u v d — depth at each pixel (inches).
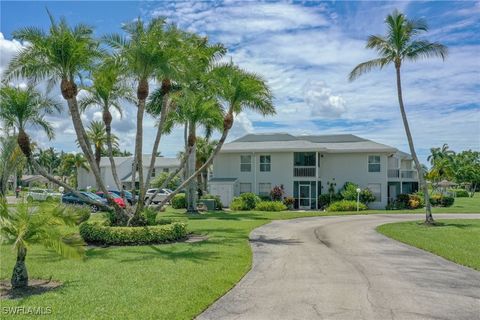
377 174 1595.7
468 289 352.8
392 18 959.6
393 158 1829.5
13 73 607.5
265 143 1654.8
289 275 403.5
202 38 935.0
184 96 770.2
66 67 602.2
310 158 1589.6
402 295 331.3
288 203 1524.4
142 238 600.1
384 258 504.4
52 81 639.1
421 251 562.3
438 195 1765.5
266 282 373.4
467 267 451.2
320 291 341.7
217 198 1456.7
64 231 732.0
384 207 1579.7
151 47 617.6
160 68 639.8
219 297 322.0
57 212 348.2
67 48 582.6
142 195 663.1
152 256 490.9
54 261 450.3
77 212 369.1
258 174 1616.6
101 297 309.0
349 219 1077.8
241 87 711.7
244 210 1413.6
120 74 677.9
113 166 732.7
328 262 474.3
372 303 308.2
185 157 768.9
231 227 830.5
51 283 356.5
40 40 578.6
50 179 661.9
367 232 784.9
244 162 1635.1
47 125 762.8
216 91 764.6
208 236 695.1
